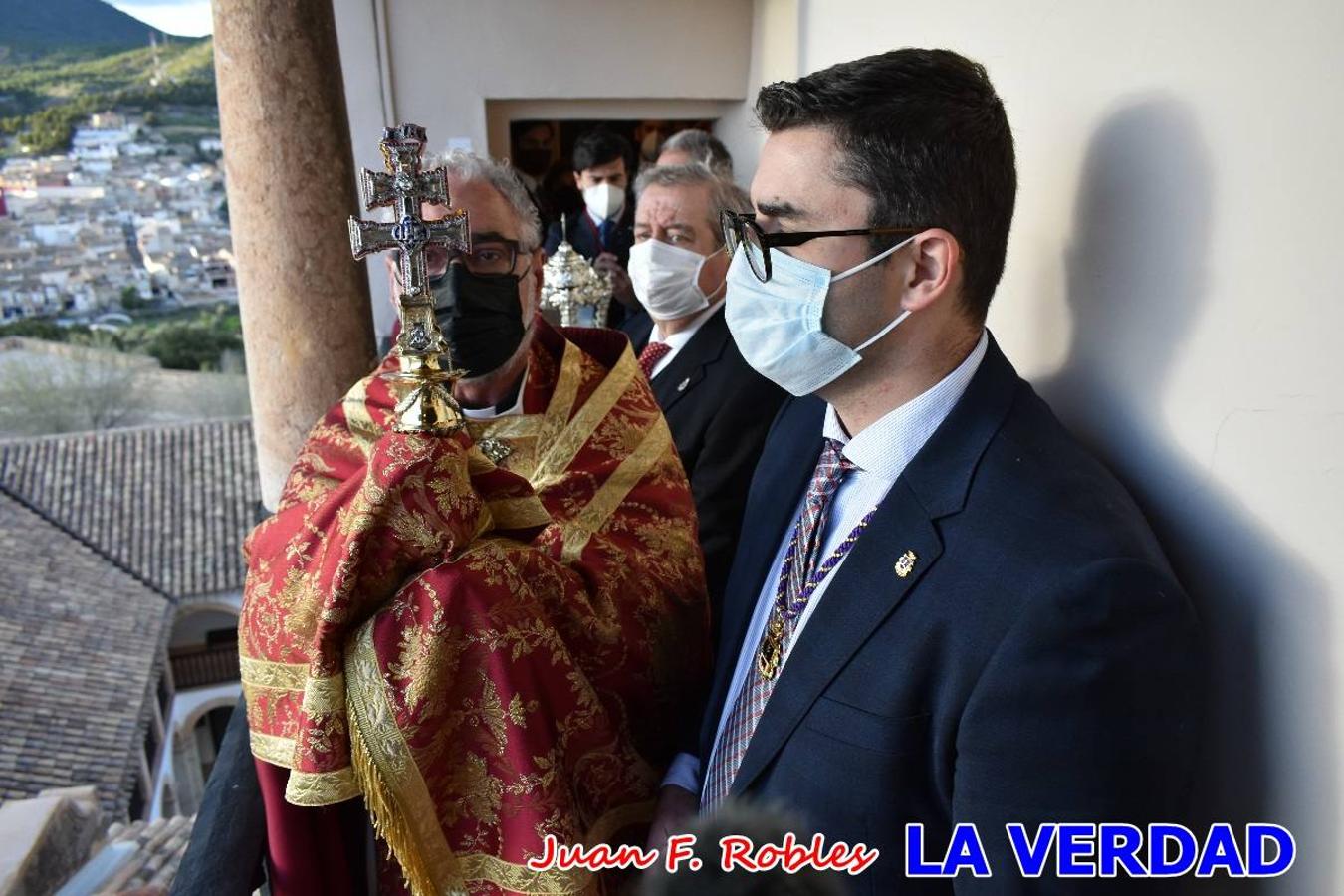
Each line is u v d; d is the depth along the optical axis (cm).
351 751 127
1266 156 98
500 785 131
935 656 103
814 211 112
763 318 118
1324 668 94
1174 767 90
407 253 119
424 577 126
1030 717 91
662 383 240
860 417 123
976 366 116
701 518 216
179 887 133
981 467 108
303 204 251
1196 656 91
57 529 1410
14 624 1193
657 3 418
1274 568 99
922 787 106
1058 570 93
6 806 376
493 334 158
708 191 234
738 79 432
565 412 176
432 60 414
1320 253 92
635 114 445
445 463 124
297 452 269
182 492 1520
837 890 67
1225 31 103
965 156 107
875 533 112
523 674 129
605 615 152
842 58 262
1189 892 114
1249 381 101
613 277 357
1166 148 113
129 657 1223
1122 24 121
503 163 167
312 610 130
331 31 250
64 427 2402
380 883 154
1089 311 130
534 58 419
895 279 112
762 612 142
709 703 148
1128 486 122
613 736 143
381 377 162
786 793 111
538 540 153
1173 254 112
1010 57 154
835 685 110
